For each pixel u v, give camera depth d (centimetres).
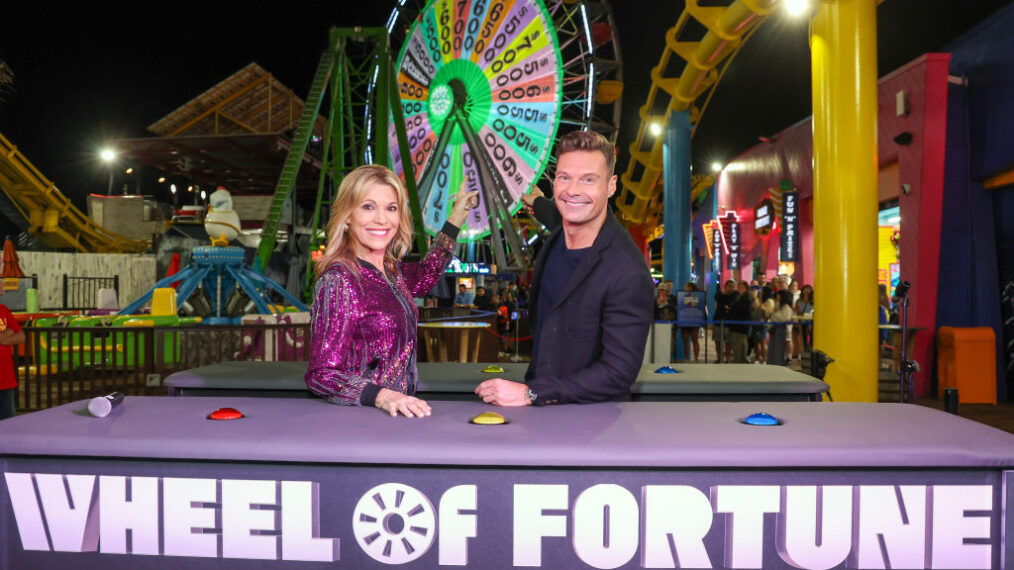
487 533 149
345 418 172
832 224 661
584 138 203
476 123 2281
